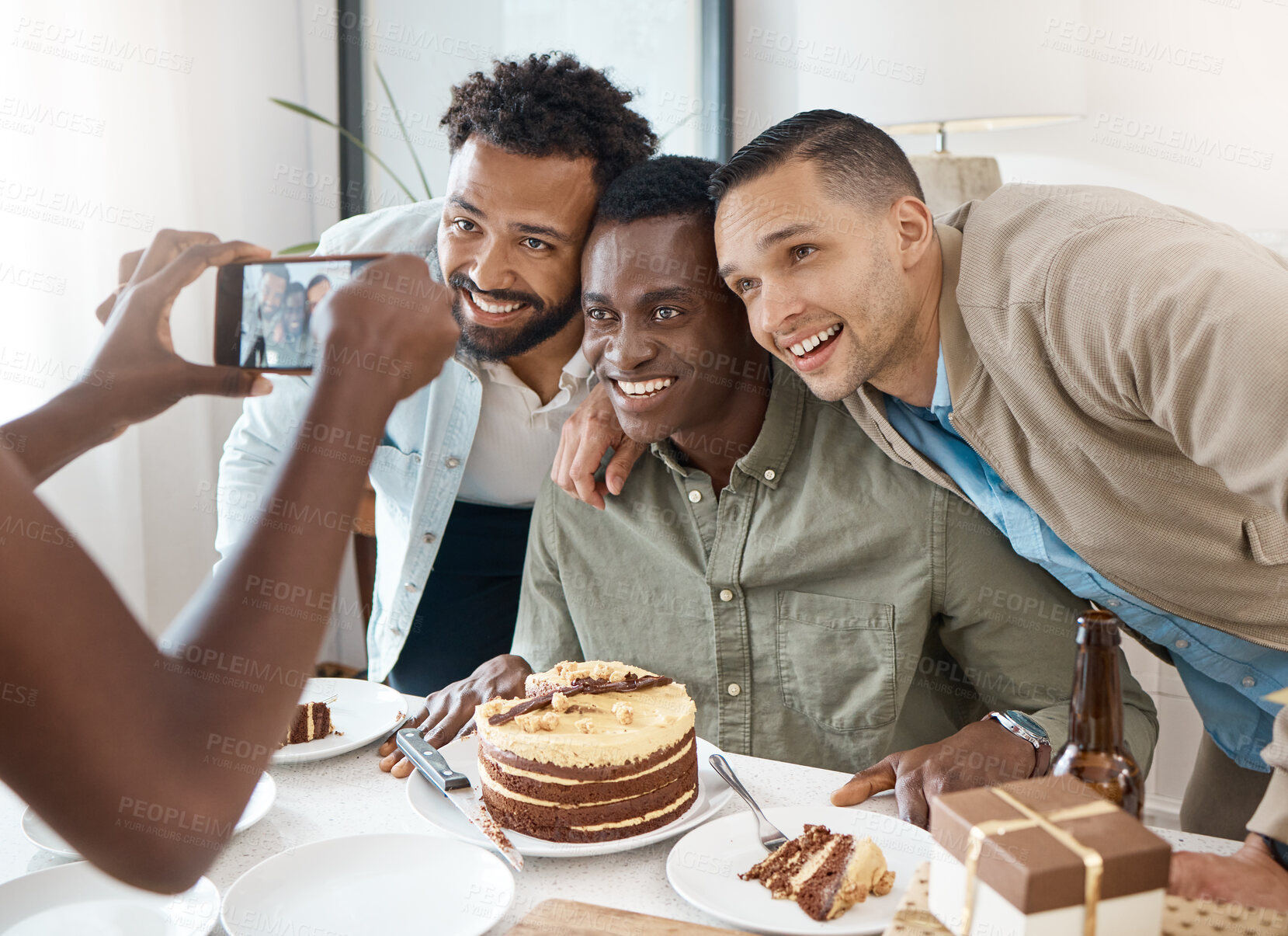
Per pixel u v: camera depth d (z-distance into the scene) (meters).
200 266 0.94
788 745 1.33
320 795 1.06
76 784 0.51
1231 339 0.88
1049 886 0.59
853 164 1.09
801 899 0.82
